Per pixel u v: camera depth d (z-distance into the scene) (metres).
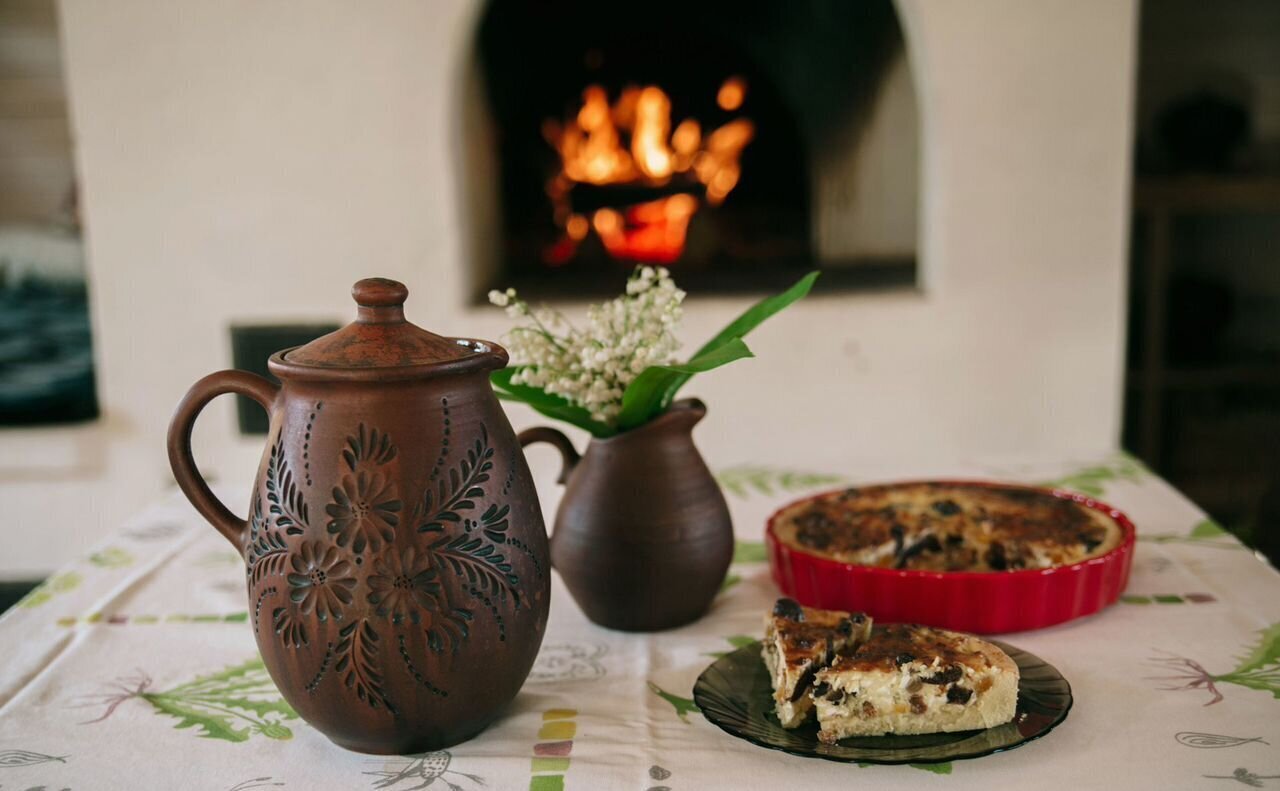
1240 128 2.39
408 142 2.06
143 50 2.04
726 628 0.86
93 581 0.99
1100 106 2.03
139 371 2.18
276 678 0.67
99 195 2.10
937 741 0.66
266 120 2.07
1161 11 2.48
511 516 0.67
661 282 0.83
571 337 0.83
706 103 2.48
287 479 0.64
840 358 2.15
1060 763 0.65
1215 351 2.51
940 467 1.28
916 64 2.07
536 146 2.49
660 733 0.70
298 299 2.14
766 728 0.68
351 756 0.68
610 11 2.41
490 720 0.70
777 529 0.93
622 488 0.82
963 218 2.08
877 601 0.83
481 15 2.21
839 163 2.42
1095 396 2.15
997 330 2.13
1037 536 0.88
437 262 2.11
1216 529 1.04
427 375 0.63
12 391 2.21
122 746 0.70
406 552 0.63
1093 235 2.08
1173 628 0.83
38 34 2.52
